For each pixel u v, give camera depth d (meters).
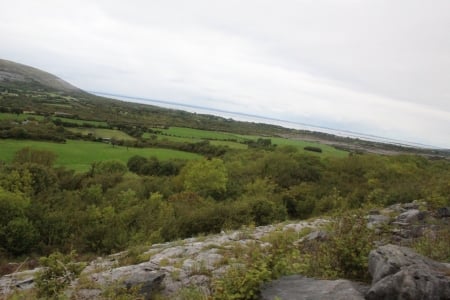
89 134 90.06
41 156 57.88
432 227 11.38
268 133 163.12
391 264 5.72
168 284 9.09
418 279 5.14
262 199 30.75
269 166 53.84
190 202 36.06
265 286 6.09
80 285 9.14
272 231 16.47
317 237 10.77
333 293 5.55
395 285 5.14
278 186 48.31
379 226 10.95
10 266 19.83
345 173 51.72
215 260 11.33
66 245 24.34
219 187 44.06
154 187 47.31
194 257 11.98
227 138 114.31
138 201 37.16
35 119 100.00
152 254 14.12
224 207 28.28
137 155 69.12
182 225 26.39
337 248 7.12
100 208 33.00
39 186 39.72
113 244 23.05
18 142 71.75
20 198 26.36
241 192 45.62
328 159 59.03
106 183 50.47
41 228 25.28
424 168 54.75
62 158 65.12
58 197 35.62
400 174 47.56
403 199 24.38
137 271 9.90
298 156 58.59
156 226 25.67
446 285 5.10
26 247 23.66
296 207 39.88
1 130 74.50
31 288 9.77
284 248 8.58
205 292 7.61
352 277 6.59
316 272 6.90
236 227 24.97
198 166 45.03
